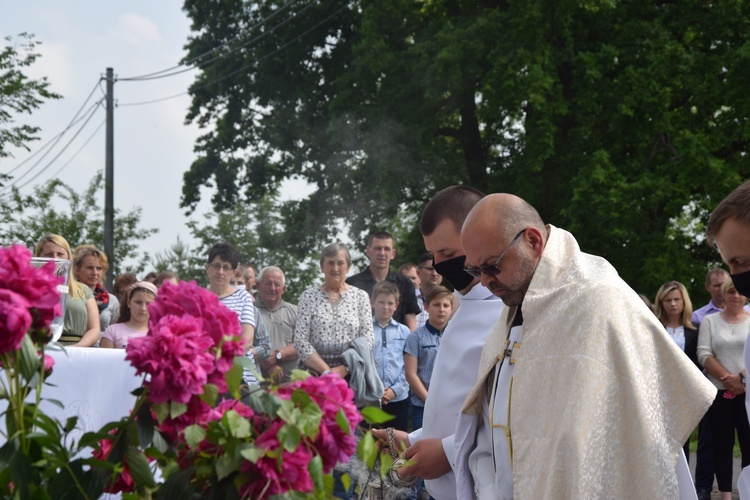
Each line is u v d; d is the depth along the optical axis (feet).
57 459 5.66
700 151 57.72
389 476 9.89
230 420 5.41
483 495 9.09
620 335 8.16
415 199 67.82
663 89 57.67
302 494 5.45
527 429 8.39
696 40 63.41
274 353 22.86
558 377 8.23
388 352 22.85
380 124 63.57
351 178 69.92
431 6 68.18
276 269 24.25
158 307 5.71
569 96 61.52
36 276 5.60
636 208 56.59
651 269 57.36
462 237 8.96
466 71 59.93
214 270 20.06
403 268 30.71
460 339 10.34
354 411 5.72
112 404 9.00
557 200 61.57
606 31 61.31
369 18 65.72
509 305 9.07
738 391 24.22
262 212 85.15
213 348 5.60
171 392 5.43
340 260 21.63
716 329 24.99
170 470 5.71
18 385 5.63
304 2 77.51
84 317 18.08
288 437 5.39
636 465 7.98
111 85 78.28
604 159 57.21
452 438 9.75
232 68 78.95
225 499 5.54
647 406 8.07
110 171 76.48
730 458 24.40
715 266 61.62
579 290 8.41
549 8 58.65
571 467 7.85
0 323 5.35
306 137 75.10
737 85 58.65
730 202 8.04
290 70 77.66
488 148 70.28
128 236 74.08
